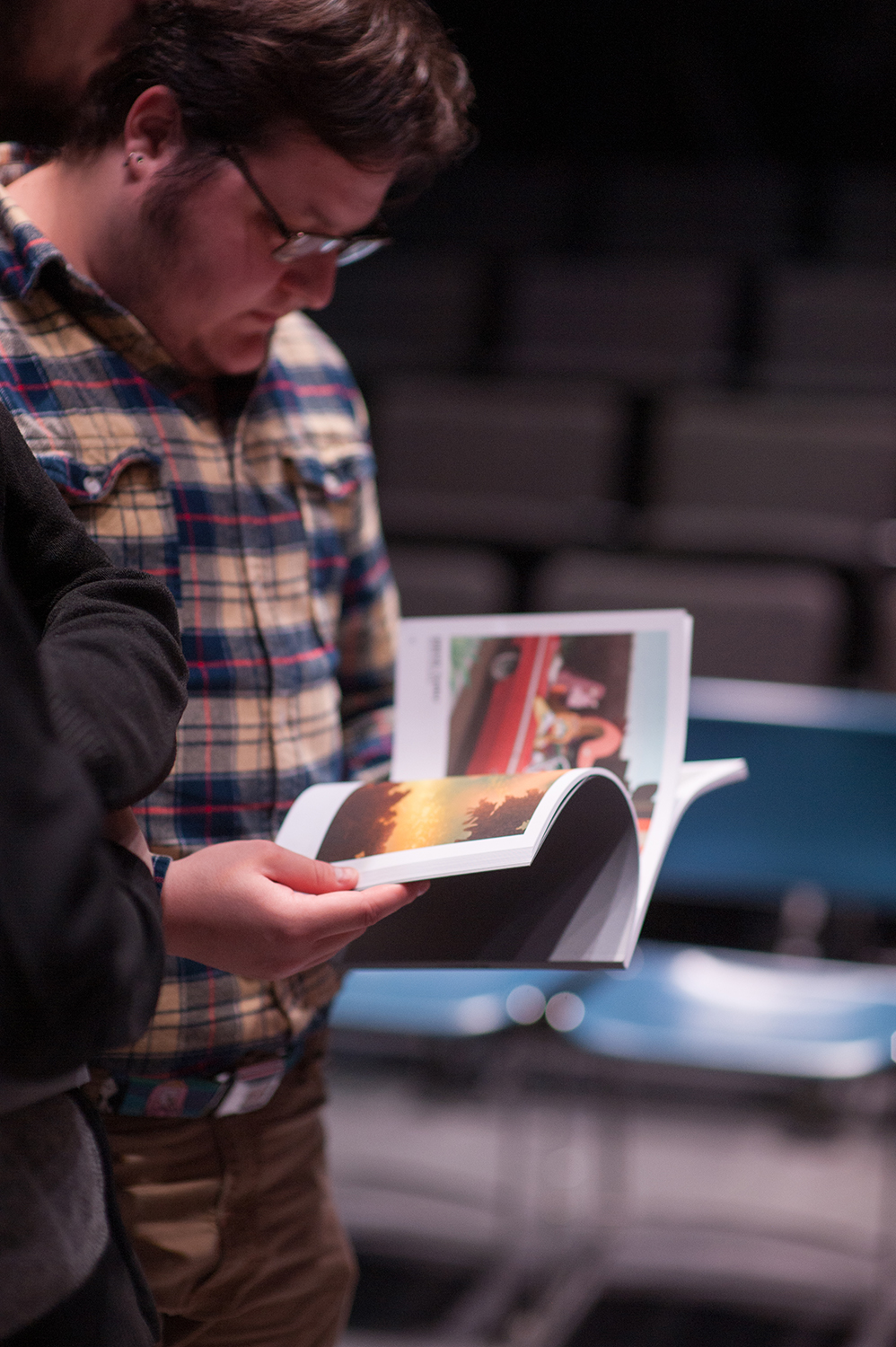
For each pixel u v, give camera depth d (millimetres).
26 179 1004
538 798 827
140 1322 693
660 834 965
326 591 1120
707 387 3924
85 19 944
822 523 3354
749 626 2797
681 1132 2783
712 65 4891
